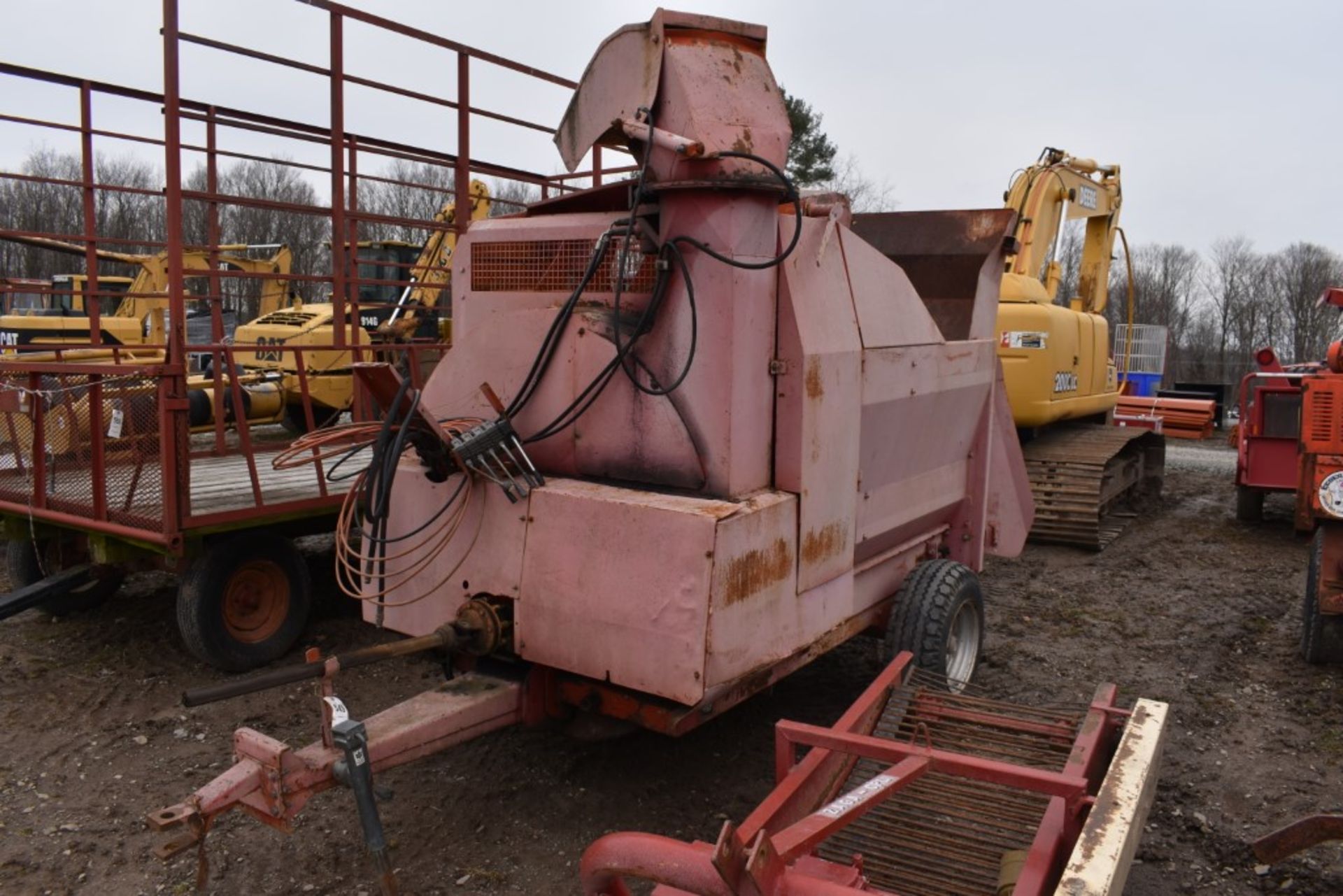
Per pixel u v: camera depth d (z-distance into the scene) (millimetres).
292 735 4844
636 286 3852
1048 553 8930
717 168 3465
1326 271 48562
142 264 10922
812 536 3910
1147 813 3055
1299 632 6617
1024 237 9531
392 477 3684
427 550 4074
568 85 7770
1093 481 8852
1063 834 2861
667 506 3441
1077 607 7176
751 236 3598
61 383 5500
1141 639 6469
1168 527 10320
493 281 4270
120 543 5492
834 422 3982
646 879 2428
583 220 3994
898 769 2969
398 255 10898
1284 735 4938
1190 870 3744
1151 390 23141
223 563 5414
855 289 4223
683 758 4559
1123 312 50406
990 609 7105
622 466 3863
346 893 3525
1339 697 5434
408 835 3906
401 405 3787
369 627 6301
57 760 4543
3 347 6621
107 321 11734
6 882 3576
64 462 5582
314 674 3229
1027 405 9141
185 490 5059
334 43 6043
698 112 3477
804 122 28094
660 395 3703
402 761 3406
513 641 3822
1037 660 6023
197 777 4406
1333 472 5574
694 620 3350
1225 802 4262
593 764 4492
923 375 4695
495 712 3744
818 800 3242
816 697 5242
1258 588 7762
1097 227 11367
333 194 6191
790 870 2701
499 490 3838
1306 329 47438
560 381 3992
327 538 8258
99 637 6152
